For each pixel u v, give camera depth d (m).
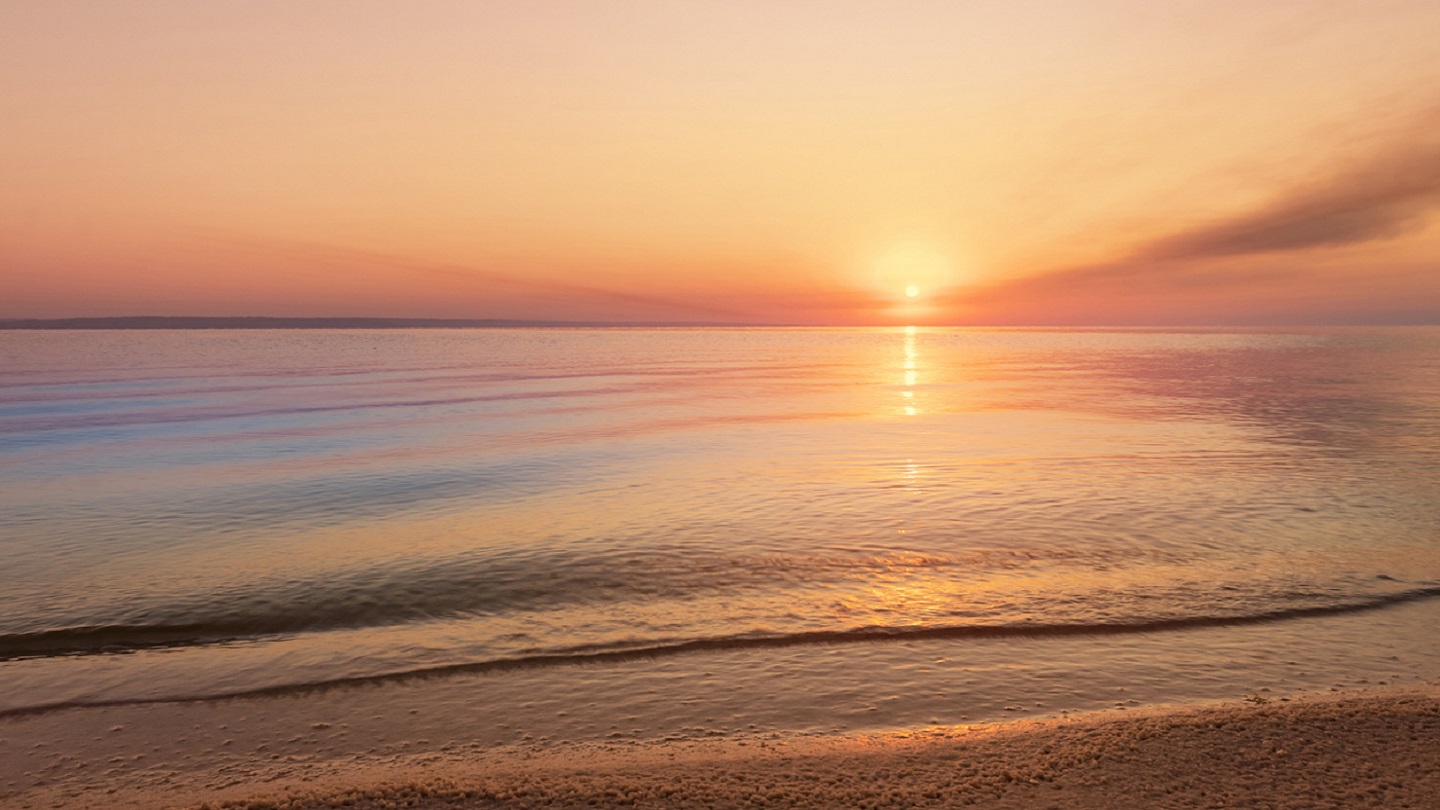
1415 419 44.97
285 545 19.56
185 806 7.67
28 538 20.66
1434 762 7.65
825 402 59.72
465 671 11.54
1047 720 9.35
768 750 8.63
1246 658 11.48
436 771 8.41
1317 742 8.12
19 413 54.81
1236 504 22.47
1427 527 19.69
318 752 9.09
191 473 30.38
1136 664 11.31
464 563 17.52
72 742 9.48
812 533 19.70
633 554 18.00
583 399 63.44
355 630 13.77
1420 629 12.65
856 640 12.48
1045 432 40.38
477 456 33.62
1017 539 18.84
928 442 36.94
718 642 12.51
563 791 7.54
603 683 10.98
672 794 7.44
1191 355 163.12
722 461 31.72
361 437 40.50
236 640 13.41
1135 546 18.09
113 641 13.42
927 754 8.23
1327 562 16.66
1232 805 6.96
